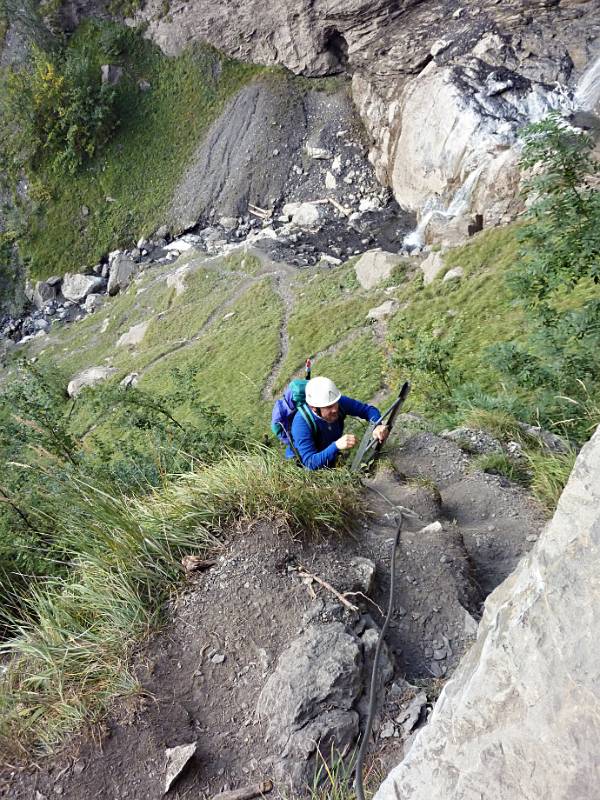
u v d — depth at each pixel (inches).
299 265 1640.0
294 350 1288.1
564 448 291.6
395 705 134.2
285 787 121.0
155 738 129.7
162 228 2074.3
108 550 174.1
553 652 83.0
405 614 157.8
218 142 2105.1
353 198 1891.0
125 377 1464.1
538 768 78.2
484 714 87.0
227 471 195.0
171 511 181.0
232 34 2135.8
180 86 2196.1
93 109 2154.3
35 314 2087.8
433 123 1601.9
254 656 143.2
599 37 1521.9
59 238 2145.7
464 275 1254.9
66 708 134.6
